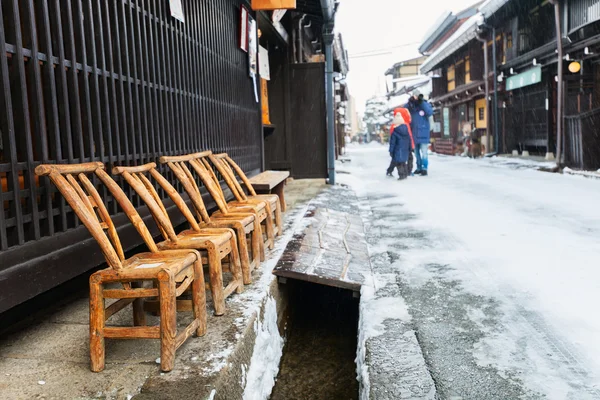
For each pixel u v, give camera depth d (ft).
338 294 16.63
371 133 305.32
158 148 14.84
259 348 10.21
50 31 10.03
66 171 8.67
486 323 10.89
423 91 130.62
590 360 9.00
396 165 43.42
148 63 14.32
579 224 20.81
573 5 47.39
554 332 10.26
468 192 32.68
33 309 11.22
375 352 9.50
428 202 29.01
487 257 16.22
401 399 7.83
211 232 11.41
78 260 10.36
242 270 12.42
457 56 95.61
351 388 10.80
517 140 69.67
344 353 12.60
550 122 57.93
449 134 105.81
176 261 8.62
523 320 10.96
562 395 7.86
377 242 19.33
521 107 67.67
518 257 16.03
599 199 27.43
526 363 8.99
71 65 10.52
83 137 11.12
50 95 9.86
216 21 21.57
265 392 9.91
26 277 8.81
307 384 11.03
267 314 11.50
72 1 10.80
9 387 7.70
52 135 9.93
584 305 11.65
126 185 12.64
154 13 14.89
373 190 36.50
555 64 55.77
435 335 10.36
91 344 8.12
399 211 26.32
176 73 16.67
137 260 8.82
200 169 14.06
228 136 22.94
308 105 38.14
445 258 16.40
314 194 31.71
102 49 11.69
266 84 37.93
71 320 10.64
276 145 38.45
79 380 7.88
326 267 14.29
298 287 15.76
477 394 7.97
